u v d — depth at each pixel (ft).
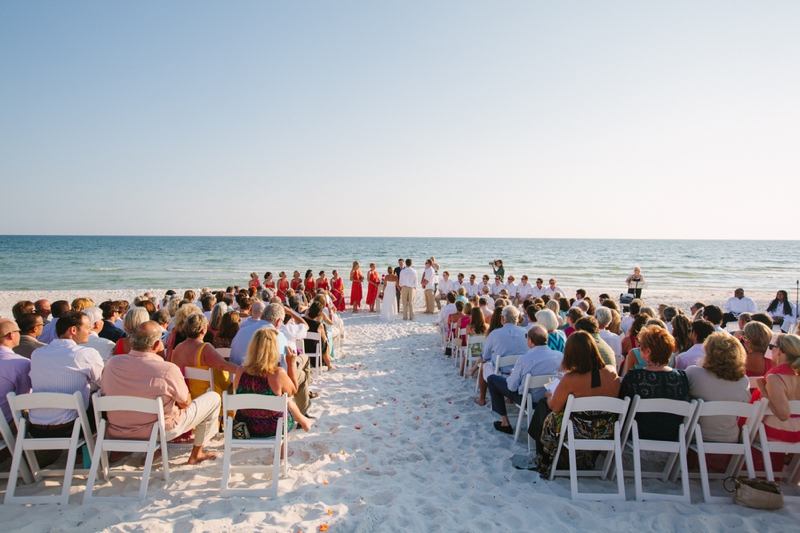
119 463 12.76
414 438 15.44
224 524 9.64
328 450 14.23
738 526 9.91
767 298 68.54
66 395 10.75
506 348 17.92
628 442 11.92
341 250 205.46
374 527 9.86
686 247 259.39
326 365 24.99
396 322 43.80
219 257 153.07
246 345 15.44
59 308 18.15
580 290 28.66
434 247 242.99
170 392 11.49
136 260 135.44
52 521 9.65
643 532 9.75
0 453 12.66
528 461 13.58
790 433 11.18
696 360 14.10
